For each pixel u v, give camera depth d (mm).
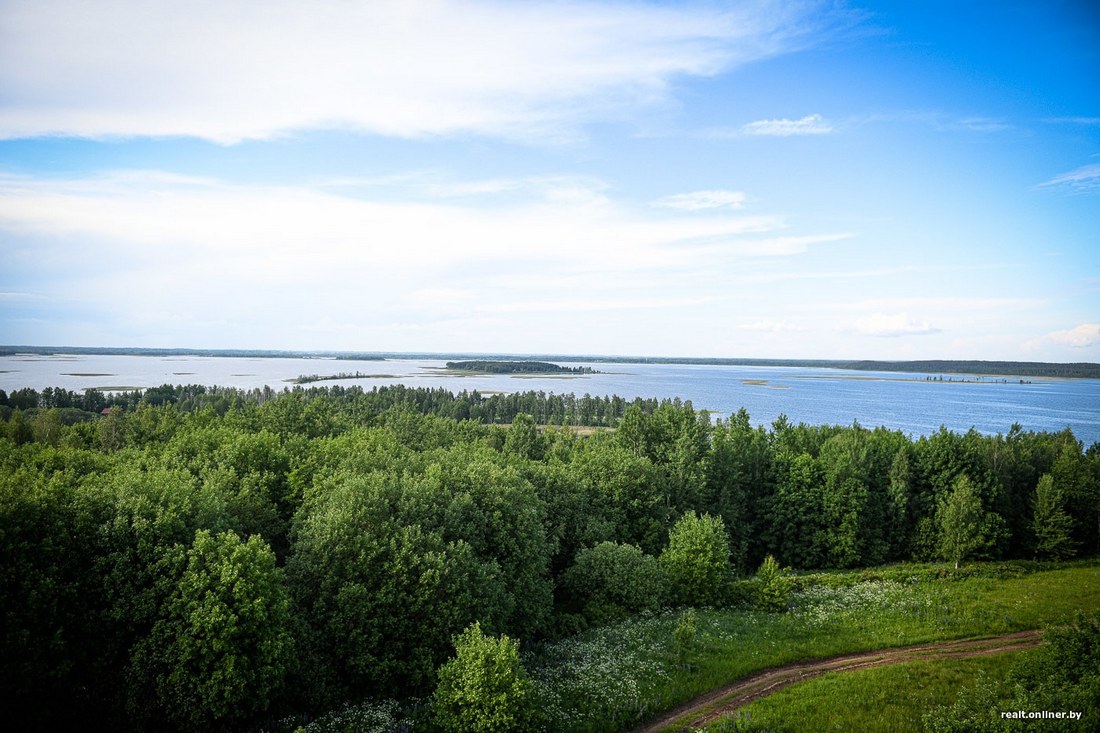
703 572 50344
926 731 28766
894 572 60875
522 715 28828
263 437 63031
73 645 28422
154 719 28359
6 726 26125
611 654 39375
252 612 28969
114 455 62906
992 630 44125
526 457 89875
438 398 194000
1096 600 50625
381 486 41844
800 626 45031
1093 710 22984
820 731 30594
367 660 32812
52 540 29859
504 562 43906
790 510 73125
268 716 30359
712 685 35906
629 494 65125
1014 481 79562
